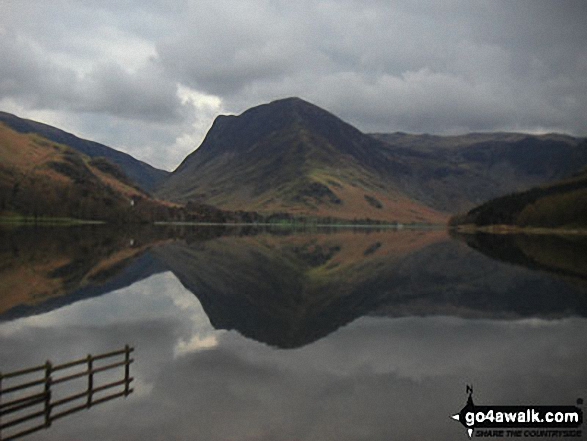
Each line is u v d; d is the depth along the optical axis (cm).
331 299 5062
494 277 6769
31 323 3684
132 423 1850
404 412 1983
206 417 1908
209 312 4262
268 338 3325
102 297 4900
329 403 2072
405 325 3800
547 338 3359
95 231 18200
